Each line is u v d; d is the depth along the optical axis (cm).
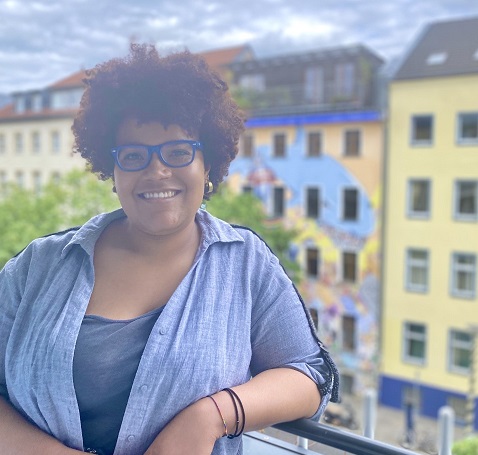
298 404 113
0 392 121
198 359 108
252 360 121
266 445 144
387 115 1791
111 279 116
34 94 2098
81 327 112
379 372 1836
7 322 121
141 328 111
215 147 120
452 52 1770
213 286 115
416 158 1761
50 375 111
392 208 1809
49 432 114
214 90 117
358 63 1889
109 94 114
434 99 1730
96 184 1403
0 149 2158
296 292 122
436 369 1753
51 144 2073
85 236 119
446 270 1733
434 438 1368
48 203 1491
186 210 114
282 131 1958
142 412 107
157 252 116
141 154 112
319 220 1917
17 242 1414
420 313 1777
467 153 1692
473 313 1702
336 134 1873
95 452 113
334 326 1908
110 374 110
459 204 1719
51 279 119
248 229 128
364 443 114
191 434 104
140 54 116
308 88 1975
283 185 1972
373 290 1842
